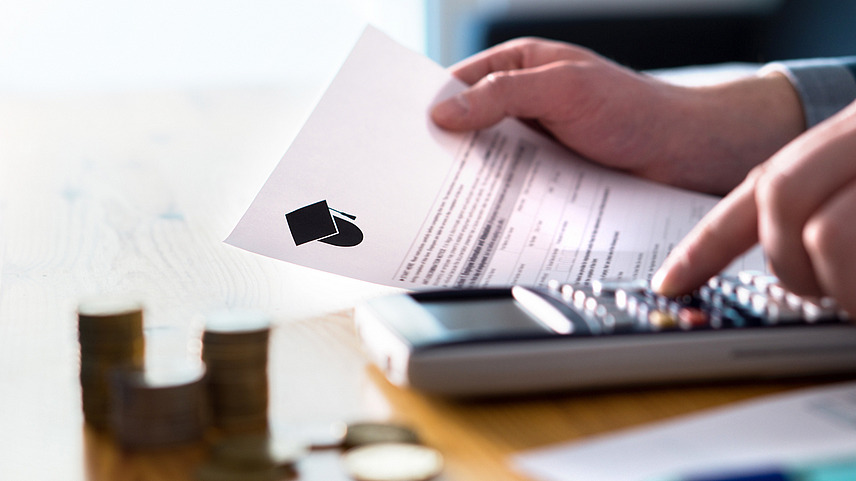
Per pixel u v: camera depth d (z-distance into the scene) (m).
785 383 0.35
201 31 2.44
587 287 0.41
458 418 0.31
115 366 0.31
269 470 0.26
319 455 0.28
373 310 0.37
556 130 0.70
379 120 0.60
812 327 0.35
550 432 0.30
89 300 0.34
